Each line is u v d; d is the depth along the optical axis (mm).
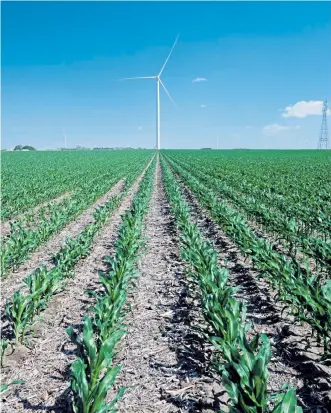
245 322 6508
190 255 7734
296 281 6098
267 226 12617
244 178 27828
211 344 5715
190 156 74562
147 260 10156
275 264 6961
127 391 4758
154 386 4852
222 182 23516
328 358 5062
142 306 7211
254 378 3660
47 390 4762
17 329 5734
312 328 6145
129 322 6562
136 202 15984
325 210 13859
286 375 5039
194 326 5770
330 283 5637
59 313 6949
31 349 5707
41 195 20312
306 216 12711
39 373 5113
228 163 49188
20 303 5742
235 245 11438
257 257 7836
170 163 53031
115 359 5441
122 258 7504
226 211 13023
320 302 5387
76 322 6590
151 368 5223
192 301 7320
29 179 29266
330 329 5125
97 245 11883
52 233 12484
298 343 5801
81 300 7539
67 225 15031
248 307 7137
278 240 12188
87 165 48969
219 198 19875
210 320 5551
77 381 3818
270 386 4801
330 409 4395
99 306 5523
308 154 86875
